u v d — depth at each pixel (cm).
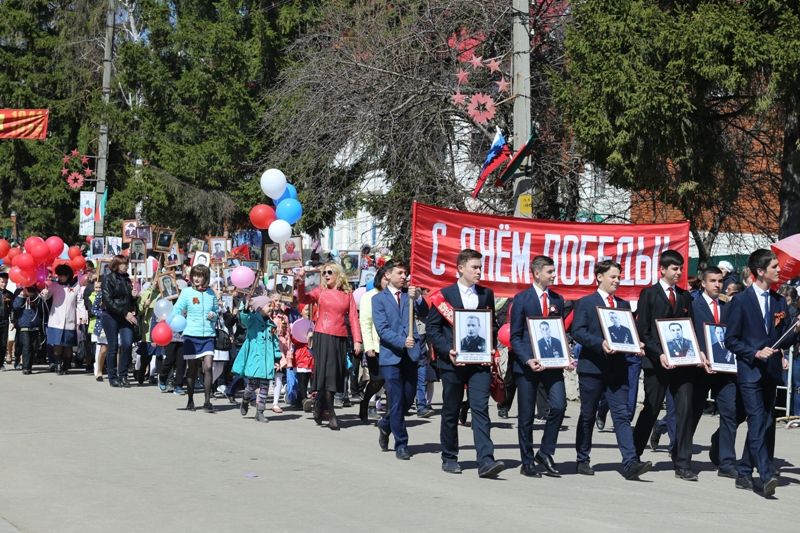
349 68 2225
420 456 1124
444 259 1238
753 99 1708
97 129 3631
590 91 1734
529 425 1016
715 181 1873
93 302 1947
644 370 1046
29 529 746
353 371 1673
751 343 968
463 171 2253
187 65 3144
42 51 3819
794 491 984
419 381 1481
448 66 2198
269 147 3030
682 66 1666
